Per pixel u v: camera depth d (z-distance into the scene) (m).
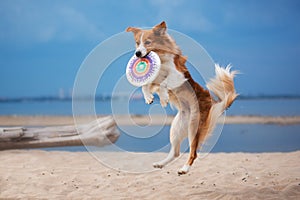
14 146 10.61
